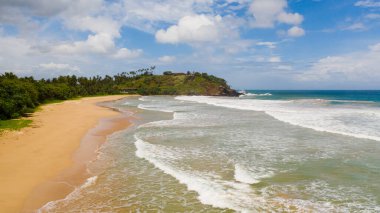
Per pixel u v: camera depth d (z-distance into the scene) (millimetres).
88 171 13797
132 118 34031
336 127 24250
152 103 65188
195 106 52938
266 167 14070
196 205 10047
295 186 11609
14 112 31531
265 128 25047
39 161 15008
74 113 38312
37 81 75125
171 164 14805
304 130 23578
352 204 9977
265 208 9719
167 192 11227
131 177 12969
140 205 10125
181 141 20234
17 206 9953
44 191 11281
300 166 14125
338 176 12656
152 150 17656
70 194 11086
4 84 37531
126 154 16906
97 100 77812
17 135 20922
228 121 29969
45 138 20469
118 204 10227
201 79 149500
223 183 12031
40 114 35906
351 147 17531
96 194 11102
